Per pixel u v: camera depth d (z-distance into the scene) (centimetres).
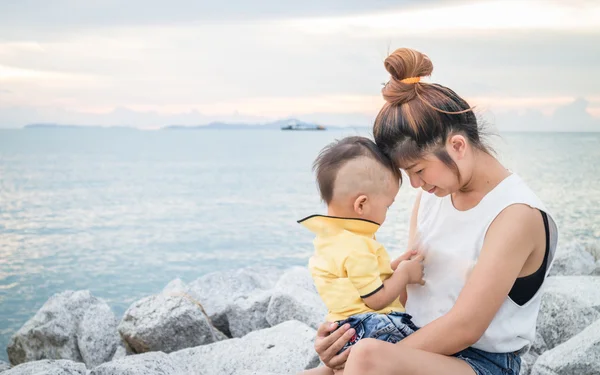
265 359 430
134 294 1138
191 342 520
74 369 367
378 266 290
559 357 384
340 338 282
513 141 7481
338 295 290
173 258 1452
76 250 1545
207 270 1332
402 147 273
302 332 461
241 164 5612
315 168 302
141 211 2380
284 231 1828
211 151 8638
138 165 5500
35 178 3959
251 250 1540
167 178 4062
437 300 284
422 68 275
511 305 271
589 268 675
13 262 1401
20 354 614
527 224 262
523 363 416
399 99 274
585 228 1568
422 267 292
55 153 7812
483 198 273
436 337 261
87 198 2839
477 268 262
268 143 12181
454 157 267
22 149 9000
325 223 297
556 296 470
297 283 670
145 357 393
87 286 1195
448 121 265
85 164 5594
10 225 1981
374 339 260
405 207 1534
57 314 616
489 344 272
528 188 274
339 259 289
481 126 281
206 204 2606
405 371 255
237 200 2747
